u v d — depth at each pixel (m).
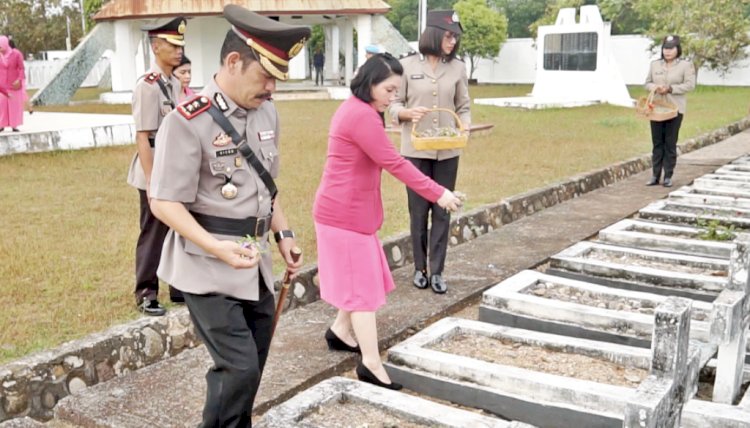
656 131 8.52
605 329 4.09
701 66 25.94
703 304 4.25
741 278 3.28
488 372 3.46
